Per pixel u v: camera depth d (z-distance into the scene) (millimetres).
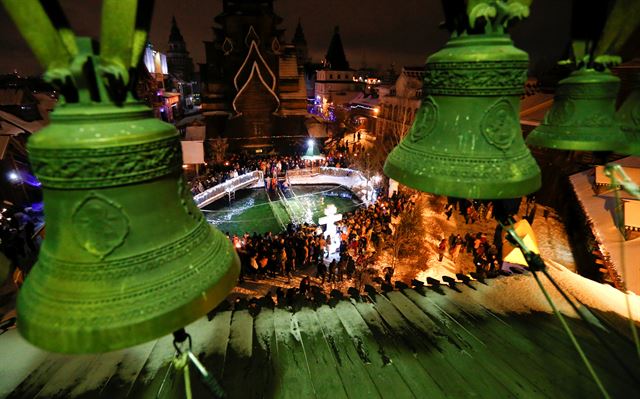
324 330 4660
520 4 1717
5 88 25281
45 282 1371
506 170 1795
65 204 1348
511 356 4070
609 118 2566
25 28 1145
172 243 1458
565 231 17922
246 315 5148
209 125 39656
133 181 1335
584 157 19141
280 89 40625
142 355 4023
